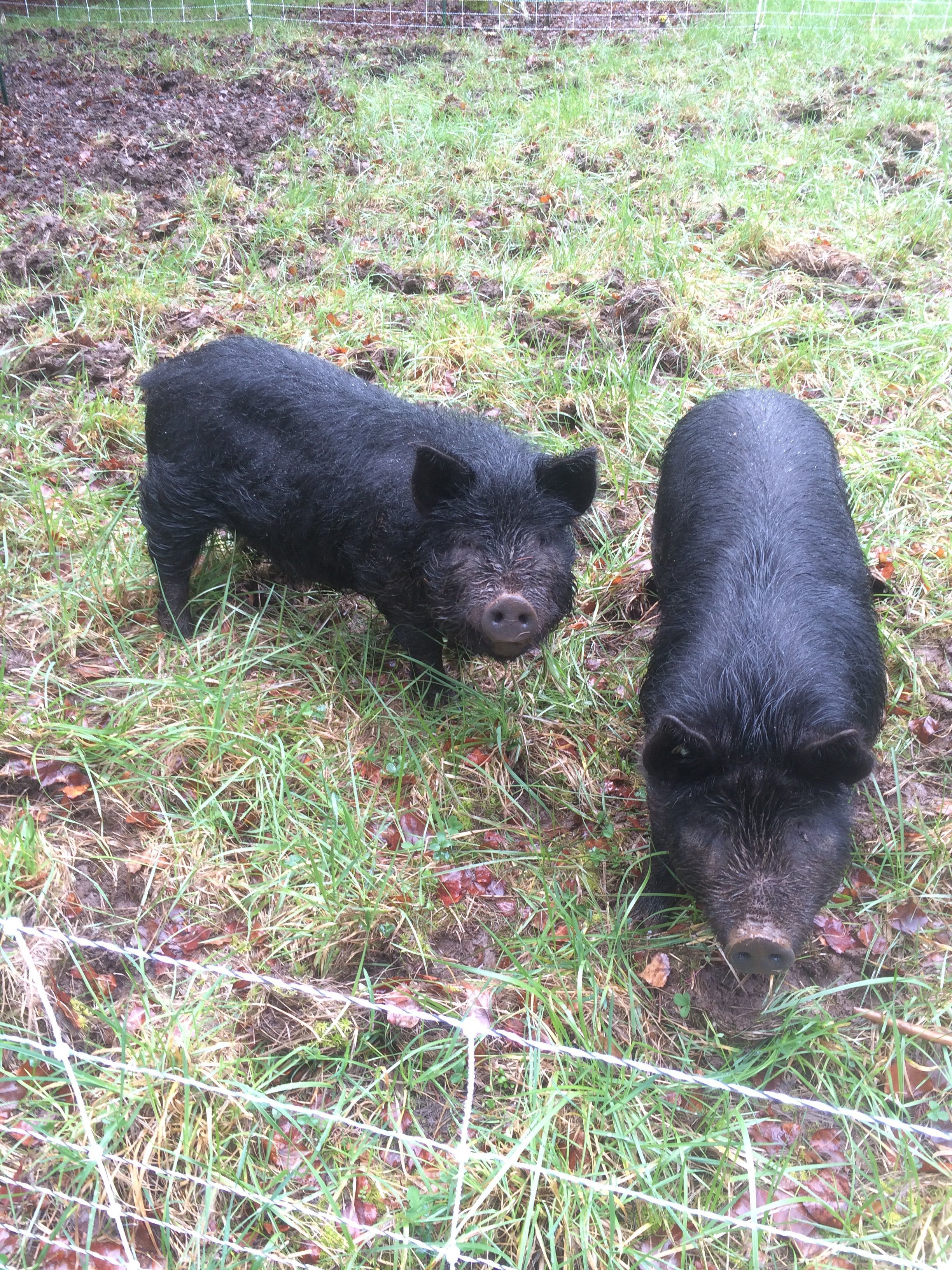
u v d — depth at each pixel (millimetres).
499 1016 1094
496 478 1274
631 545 1731
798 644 1116
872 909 1210
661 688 1179
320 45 4371
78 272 2340
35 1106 979
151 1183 948
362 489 1380
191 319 2184
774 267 2445
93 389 2033
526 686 1494
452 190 2805
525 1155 969
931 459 1856
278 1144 972
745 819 988
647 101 3494
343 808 1246
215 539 1684
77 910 1147
